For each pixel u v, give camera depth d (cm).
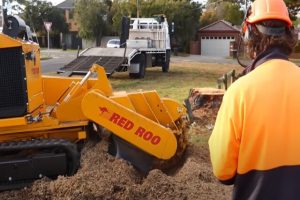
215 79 2148
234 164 227
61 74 1802
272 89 224
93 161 584
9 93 540
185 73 2506
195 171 623
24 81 538
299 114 219
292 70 229
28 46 546
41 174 550
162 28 2566
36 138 591
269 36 233
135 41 2275
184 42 5784
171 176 626
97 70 645
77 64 1864
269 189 216
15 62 535
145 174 595
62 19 6769
